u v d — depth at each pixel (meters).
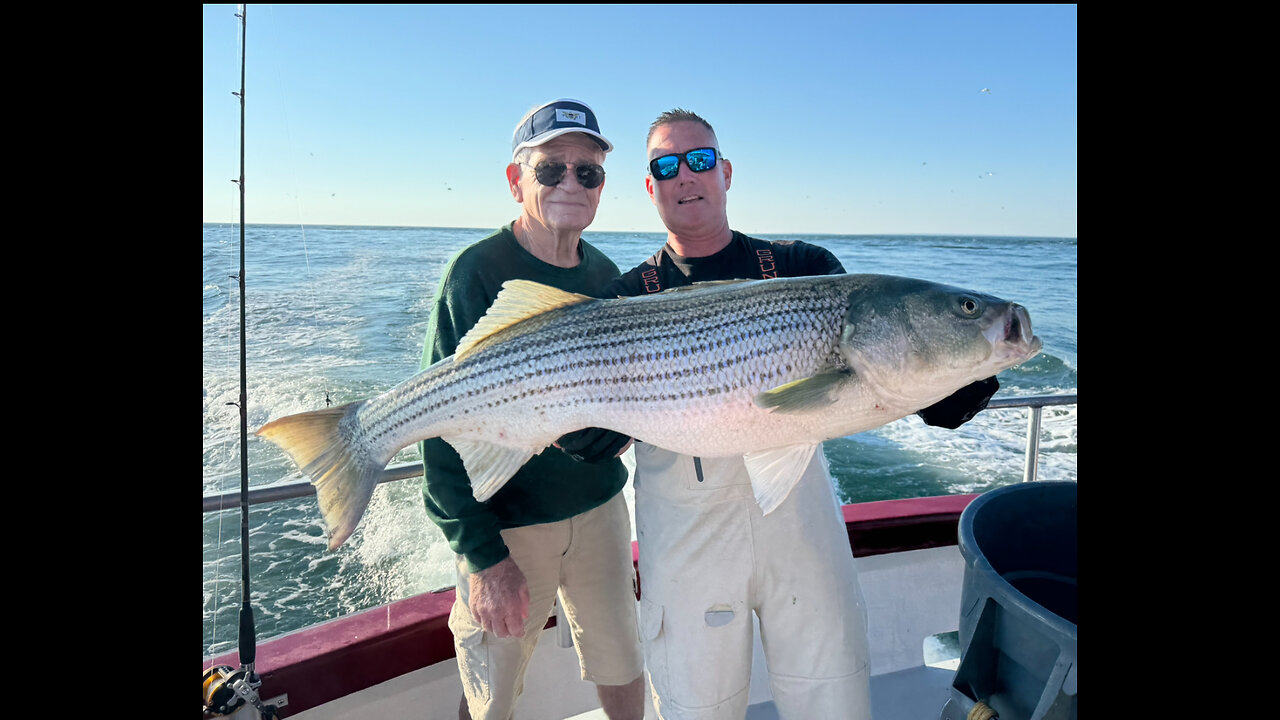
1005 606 2.14
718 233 2.83
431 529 7.04
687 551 2.45
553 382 2.52
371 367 11.98
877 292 2.43
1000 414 11.55
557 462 2.83
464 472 2.67
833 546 2.45
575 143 2.88
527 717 3.28
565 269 3.08
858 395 2.39
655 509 2.54
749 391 2.43
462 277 2.79
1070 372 14.18
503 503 2.81
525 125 2.95
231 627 5.18
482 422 2.58
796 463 2.39
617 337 2.49
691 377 2.44
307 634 2.90
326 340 14.03
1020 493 2.68
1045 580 2.68
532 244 3.06
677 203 2.73
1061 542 2.72
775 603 2.44
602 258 3.36
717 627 2.42
